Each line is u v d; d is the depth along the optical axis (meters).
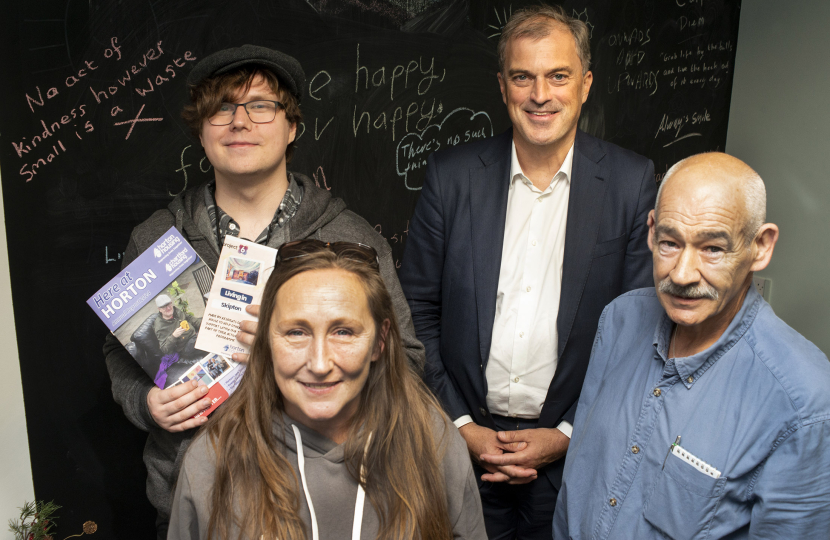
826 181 2.42
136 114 1.55
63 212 1.50
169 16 1.55
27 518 1.54
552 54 1.35
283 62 1.19
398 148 1.96
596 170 1.47
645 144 2.54
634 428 1.01
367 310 0.86
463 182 1.54
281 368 0.84
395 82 1.91
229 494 0.88
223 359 1.16
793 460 0.84
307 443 0.91
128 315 1.12
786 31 2.53
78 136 1.49
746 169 0.88
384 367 0.96
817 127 2.44
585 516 1.07
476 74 2.07
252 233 1.24
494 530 1.65
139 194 1.59
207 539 0.88
